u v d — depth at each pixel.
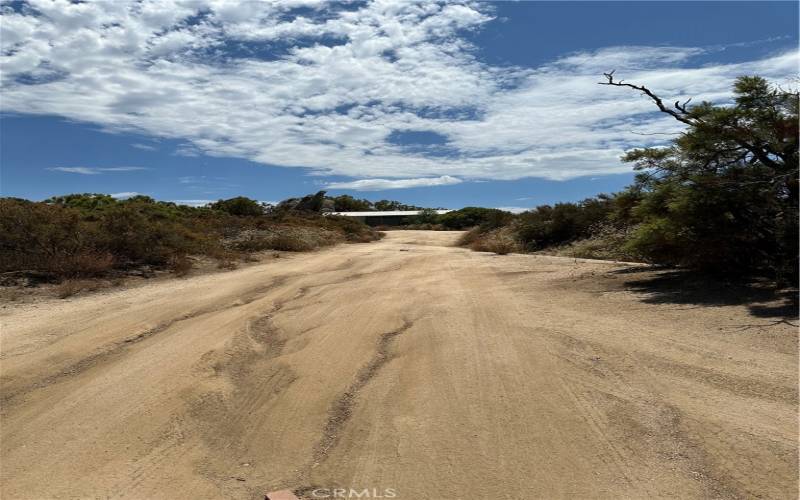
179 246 17.98
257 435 4.76
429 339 7.42
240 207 40.94
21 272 13.85
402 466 4.11
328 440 4.66
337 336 7.85
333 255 22.95
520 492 3.72
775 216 9.88
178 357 6.94
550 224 24.38
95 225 16.53
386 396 5.46
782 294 8.61
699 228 10.34
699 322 7.48
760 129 10.05
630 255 15.52
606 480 3.82
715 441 4.25
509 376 5.84
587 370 5.90
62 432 4.87
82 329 8.59
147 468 4.22
